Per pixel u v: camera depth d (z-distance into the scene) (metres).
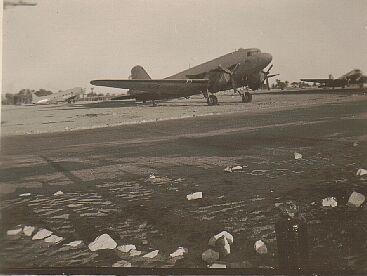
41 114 40.81
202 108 41.53
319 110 39.44
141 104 41.78
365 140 38.16
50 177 39.22
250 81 40.91
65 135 40.72
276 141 39.94
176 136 40.81
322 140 39.00
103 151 40.69
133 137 40.97
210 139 40.97
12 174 39.66
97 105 41.41
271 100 40.56
